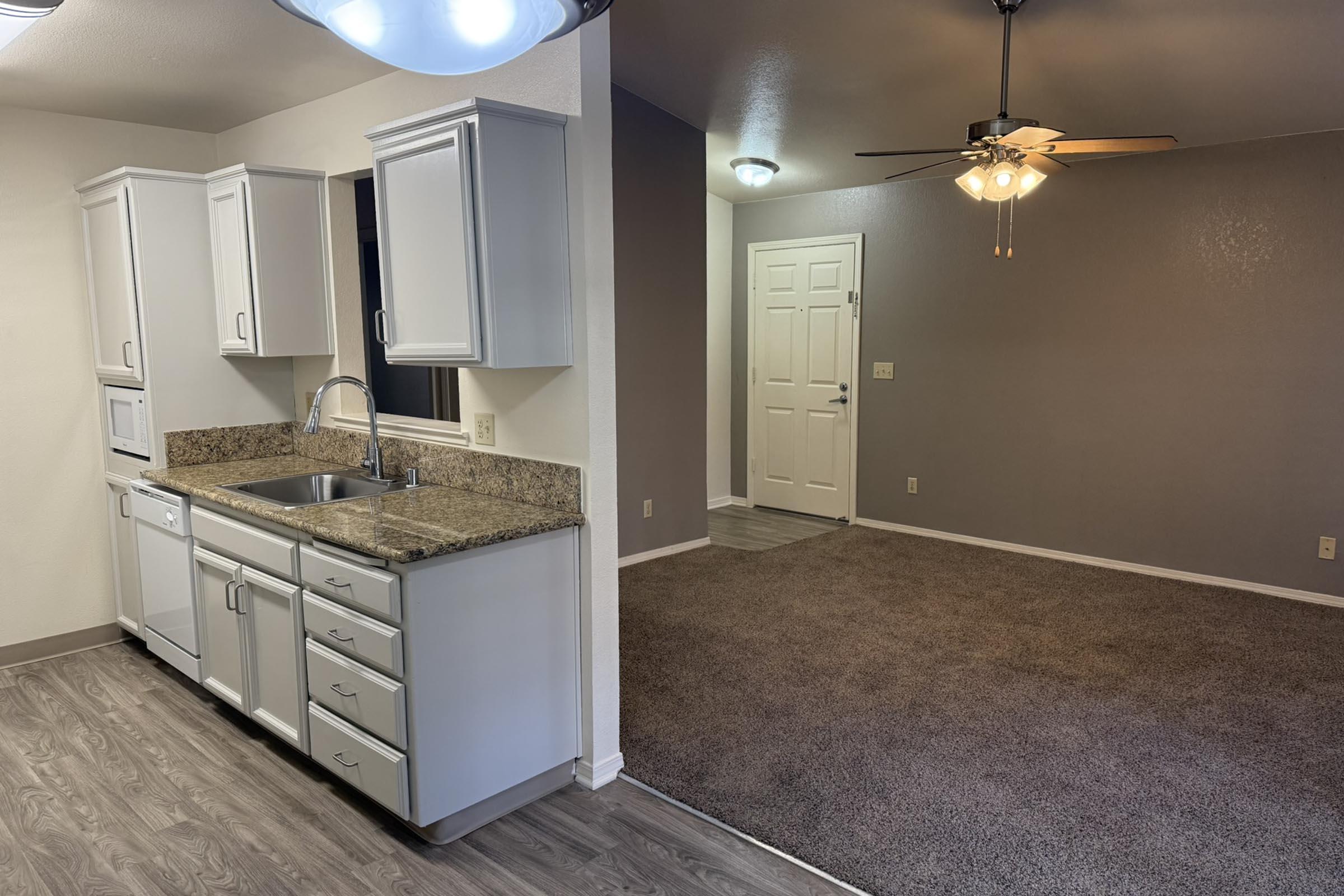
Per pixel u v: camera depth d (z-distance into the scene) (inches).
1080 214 185.9
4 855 87.2
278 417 142.3
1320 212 157.2
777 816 93.4
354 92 120.6
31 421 135.5
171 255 127.4
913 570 189.3
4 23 91.7
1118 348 183.6
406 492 110.1
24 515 136.0
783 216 242.2
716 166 217.0
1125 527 187.0
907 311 217.8
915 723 115.2
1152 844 87.6
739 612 161.6
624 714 118.2
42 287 134.8
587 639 98.7
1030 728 113.7
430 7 41.4
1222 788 98.4
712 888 81.7
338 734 93.7
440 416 135.9
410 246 96.7
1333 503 161.0
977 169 130.5
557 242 94.0
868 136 182.2
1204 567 177.2
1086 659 137.7
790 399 247.0
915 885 81.6
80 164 136.4
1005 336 200.5
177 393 130.3
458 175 88.7
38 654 139.1
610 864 85.6
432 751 85.9
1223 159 166.7
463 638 87.3
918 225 213.3
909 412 220.7
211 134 148.9
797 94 164.2
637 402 192.2
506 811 94.8
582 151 91.8
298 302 127.0
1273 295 163.5
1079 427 191.3
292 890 81.6
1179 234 173.2
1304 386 161.9
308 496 124.1
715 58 152.3
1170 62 132.3
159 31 103.7
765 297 249.1
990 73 143.0
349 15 42.4
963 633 149.8
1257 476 168.7
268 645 104.3
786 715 117.9
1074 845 87.6
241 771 103.9
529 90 97.0
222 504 108.5
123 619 144.0
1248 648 141.8
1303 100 142.4
